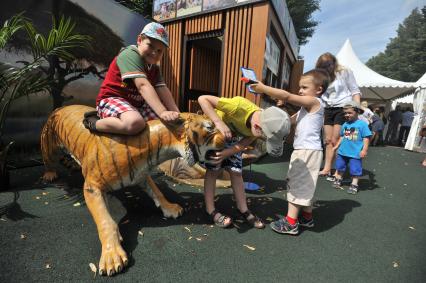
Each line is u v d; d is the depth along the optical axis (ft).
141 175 6.48
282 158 17.33
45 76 11.45
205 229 7.02
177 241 6.33
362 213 9.01
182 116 6.65
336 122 12.65
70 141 7.18
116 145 6.15
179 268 5.36
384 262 6.10
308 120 7.13
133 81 6.40
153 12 18.66
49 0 11.34
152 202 8.41
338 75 12.48
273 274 5.40
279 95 6.83
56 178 9.68
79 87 12.93
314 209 9.16
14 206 7.45
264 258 5.93
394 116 37.42
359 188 12.14
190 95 18.88
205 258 5.75
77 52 12.60
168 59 18.24
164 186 10.15
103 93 6.81
